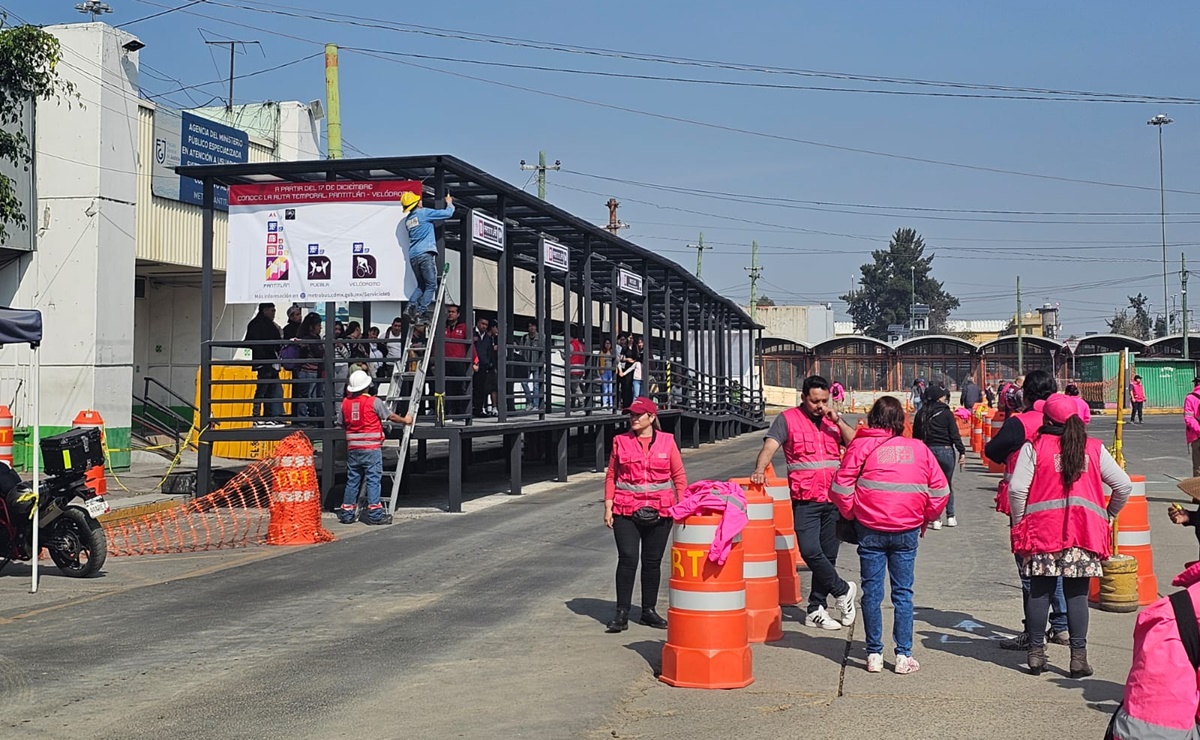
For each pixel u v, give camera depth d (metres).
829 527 9.12
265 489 17.22
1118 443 13.11
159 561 12.72
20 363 22.23
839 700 6.82
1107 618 9.25
